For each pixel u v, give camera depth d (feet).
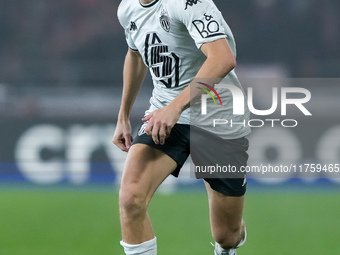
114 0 173.68
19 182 112.78
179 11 38.19
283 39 177.27
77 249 60.70
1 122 120.67
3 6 172.04
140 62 46.75
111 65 148.36
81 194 97.55
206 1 37.83
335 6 177.37
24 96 124.16
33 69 155.43
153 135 35.88
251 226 72.38
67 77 151.33
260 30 176.55
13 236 67.26
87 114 124.47
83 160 117.19
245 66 172.24
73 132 120.88
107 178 114.32
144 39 41.55
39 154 118.01
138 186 37.68
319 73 170.40
